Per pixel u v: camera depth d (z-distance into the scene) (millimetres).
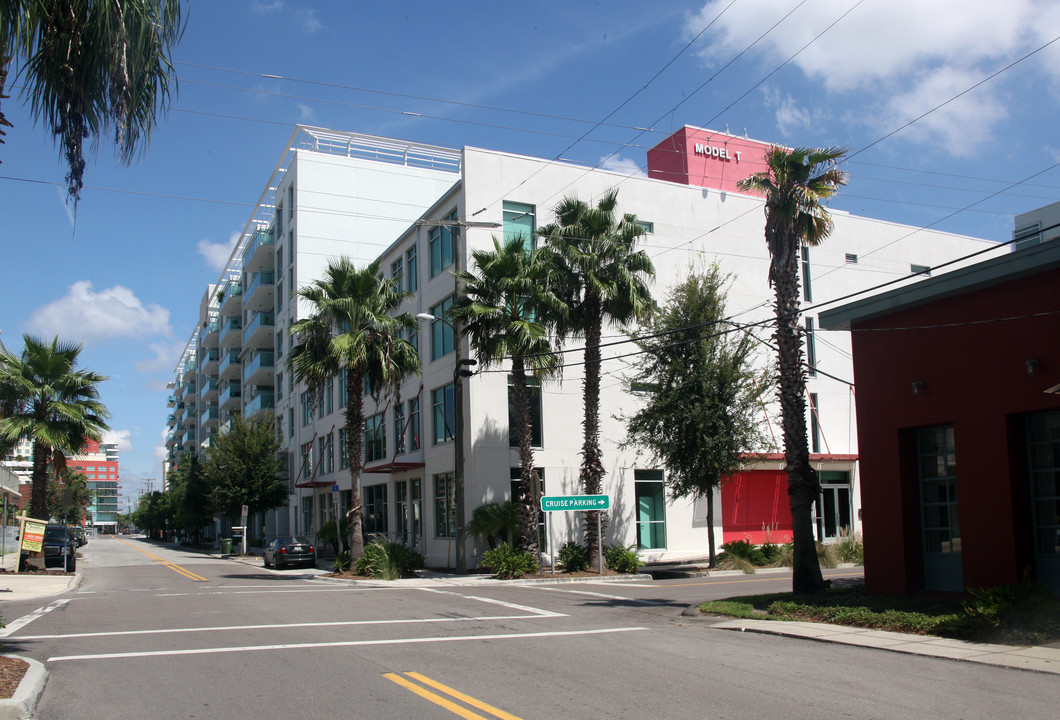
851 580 20156
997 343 12742
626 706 7367
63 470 32562
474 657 9977
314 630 12562
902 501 14195
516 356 24516
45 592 20688
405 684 8359
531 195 30453
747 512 33438
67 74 8234
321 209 45594
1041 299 12172
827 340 36875
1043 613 10469
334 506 41625
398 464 31266
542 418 29562
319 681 8539
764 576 24922
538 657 9953
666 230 33062
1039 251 11922
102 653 10344
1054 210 23109
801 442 16250
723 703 7445
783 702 7461
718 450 26312
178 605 16734
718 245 34094
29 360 30109
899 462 14273
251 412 58438
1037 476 12414
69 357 30828
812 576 15898
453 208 30875
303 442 47781
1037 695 7641
